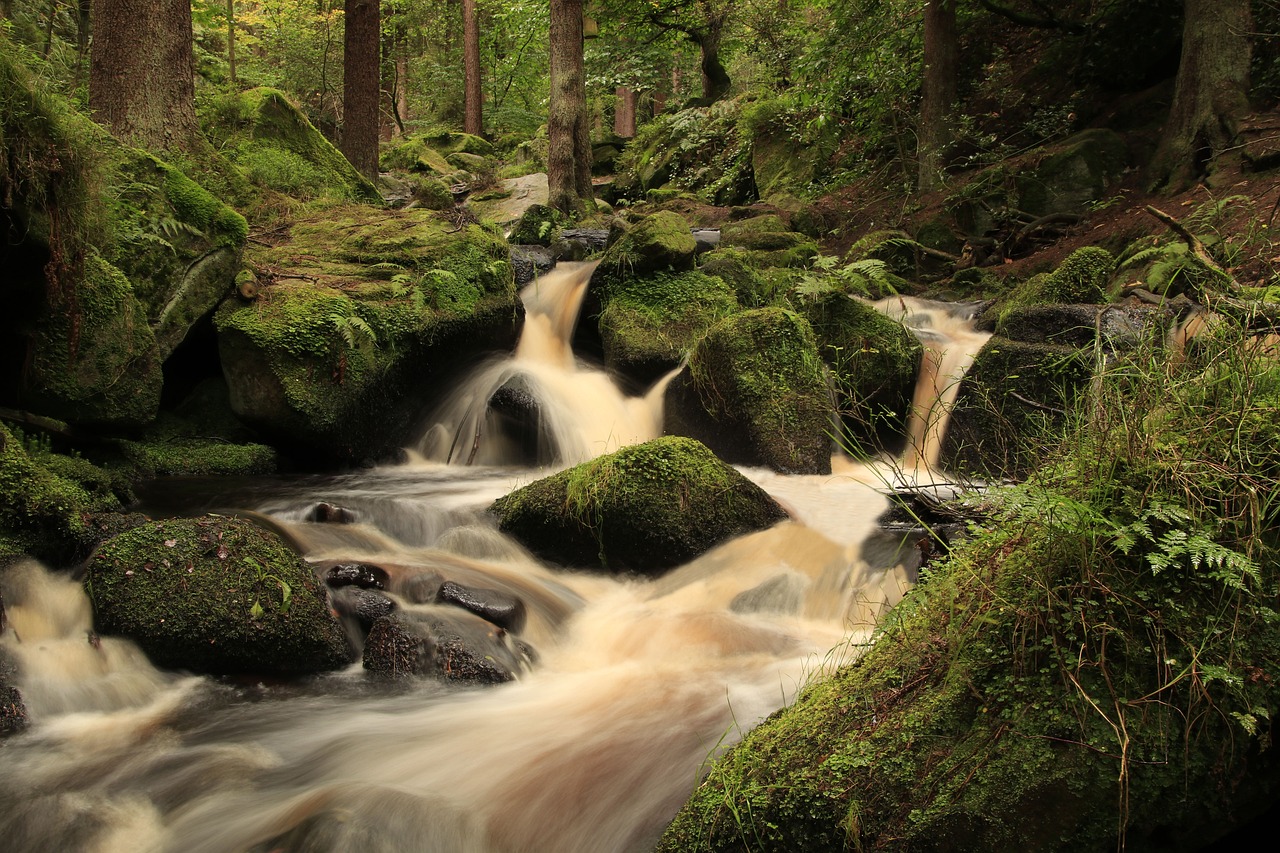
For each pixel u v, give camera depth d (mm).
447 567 5328
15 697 3926
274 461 7891
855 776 2576
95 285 6500
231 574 4465
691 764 3543
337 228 9906
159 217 7348
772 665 4512
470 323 8812
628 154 25703
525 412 8219
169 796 3498
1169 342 3311
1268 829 2504
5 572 4520
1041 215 12602
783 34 20219
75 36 12859
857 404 6258
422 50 36406
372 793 3410
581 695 4266
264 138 12523
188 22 10117
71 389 6391
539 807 3375
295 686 4344
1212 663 2418
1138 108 13336
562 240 12367
